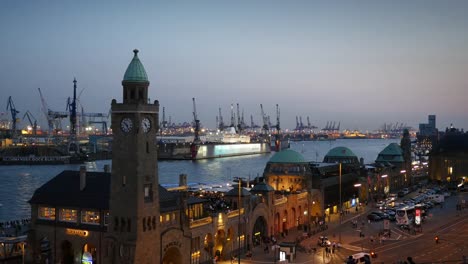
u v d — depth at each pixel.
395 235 160.88
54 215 122.94
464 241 150.62
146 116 109.56
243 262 127.56
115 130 109.75
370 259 128.25
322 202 194.75
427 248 141.62
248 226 142.25
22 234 137.00
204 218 126.75
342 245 146.25
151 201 109.88
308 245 147.12
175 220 118.25
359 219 192.38
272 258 131.62
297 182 191.38
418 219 170.88
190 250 120.44
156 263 110.50
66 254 122.12
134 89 108.62
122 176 108.69
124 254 106.94
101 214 116.00
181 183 148.12
